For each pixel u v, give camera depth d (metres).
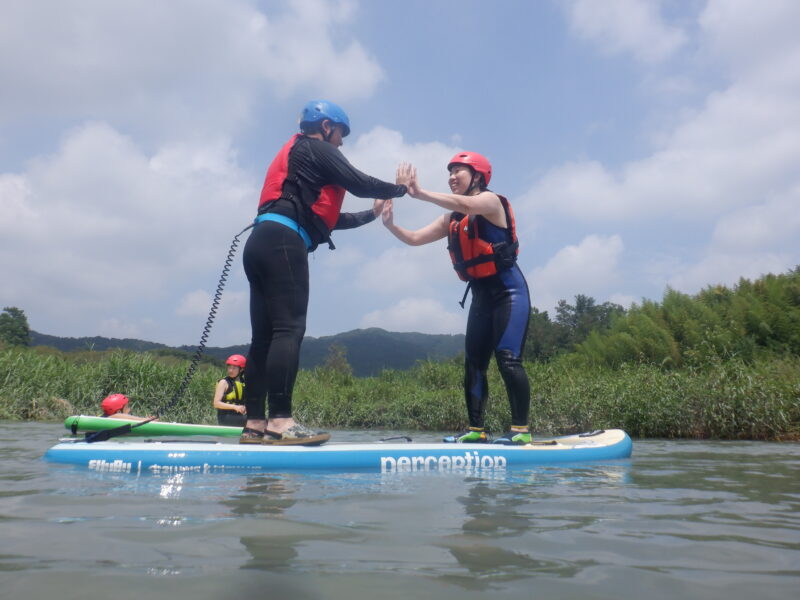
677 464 3.69
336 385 16.34
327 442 3.62
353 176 3.44
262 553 1.32
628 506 2.03
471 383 4.11
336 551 1.35
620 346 14.62
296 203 3.40
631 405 8.74
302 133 3.63
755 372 8.96
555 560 1.32
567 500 2.13
